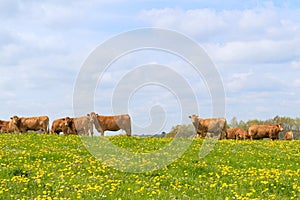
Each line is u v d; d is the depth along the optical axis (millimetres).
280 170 18500
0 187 12594
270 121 83438
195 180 15508
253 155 23078
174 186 14266
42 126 41562
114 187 13516
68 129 42156
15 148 22062
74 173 15953
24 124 41375
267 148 27109
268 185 14828
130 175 16266
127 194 12883
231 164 19938
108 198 12273
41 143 24625
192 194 13398
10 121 42812
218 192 13758
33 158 18812
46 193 12562
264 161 21219
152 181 15164
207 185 14719
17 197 11930
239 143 29516
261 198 13062
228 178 16203
